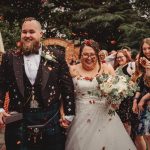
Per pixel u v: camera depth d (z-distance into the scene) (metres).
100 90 6.54
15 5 23.23
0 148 8.03
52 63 5.29
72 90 5.39
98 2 24.16
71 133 6.51
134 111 7.25
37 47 5.24
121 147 6.52
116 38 22.48
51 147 5.27
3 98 5.24
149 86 7.17
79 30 22.53
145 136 7.62
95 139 6.46
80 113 6.55
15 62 5.24
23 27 5.19
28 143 5.24
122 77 6.59
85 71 6.68
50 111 5.25
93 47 6.61
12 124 5.26
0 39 8.43
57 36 24.00
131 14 22.30
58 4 24.55
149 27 21.66
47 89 5.21
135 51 19.94
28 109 5.22
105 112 6.57
